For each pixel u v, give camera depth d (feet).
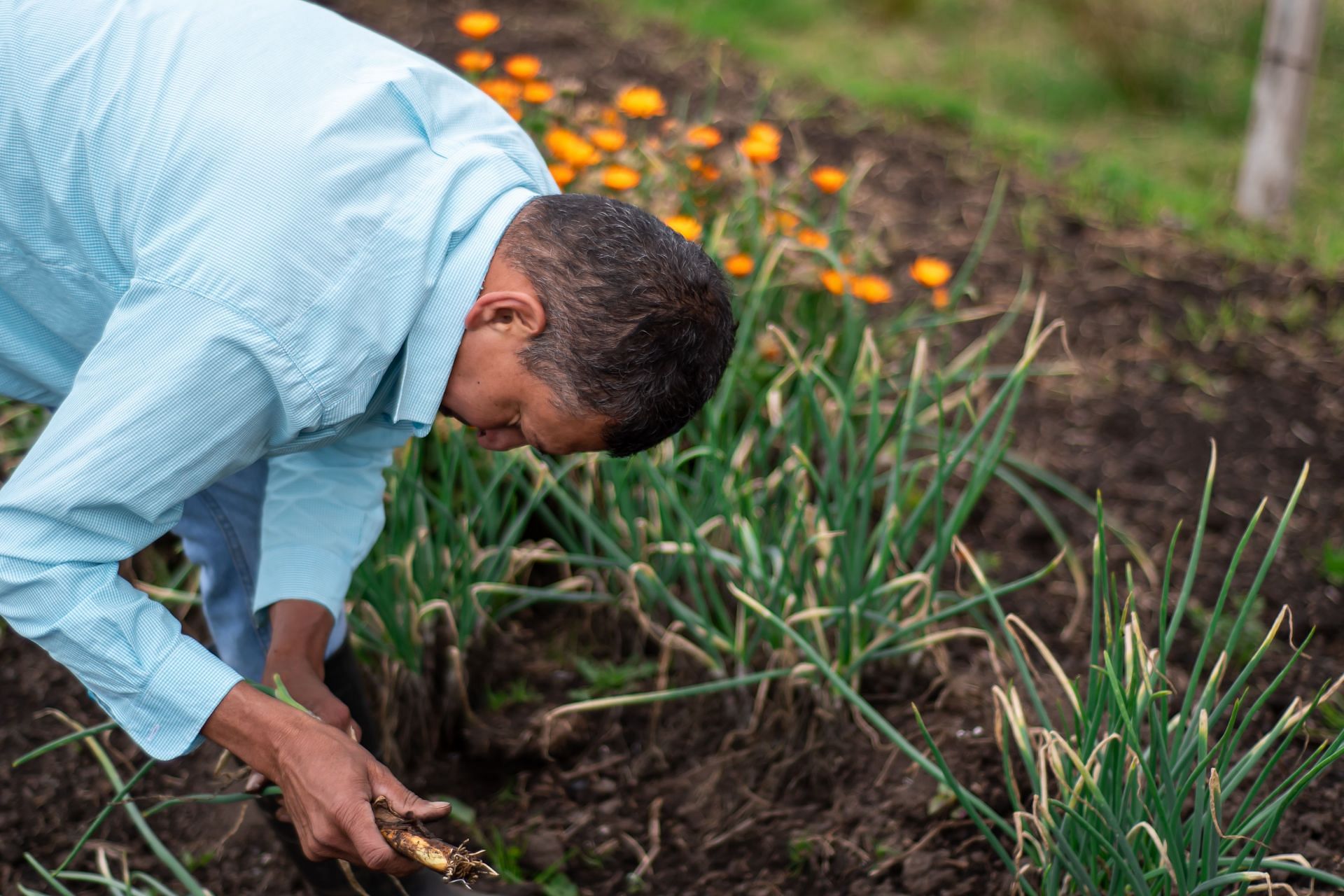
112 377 3.88
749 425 7.86
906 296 11.14
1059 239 12.48
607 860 6.64
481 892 6.29
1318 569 8.24
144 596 4.21
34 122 4.13
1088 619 7.91
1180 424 9.79
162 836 6.67
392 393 4.44
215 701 4.15
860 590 6.93
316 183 3.96
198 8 4.28
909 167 13.82
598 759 7.22
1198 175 15.89
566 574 8.23
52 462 3.88
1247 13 19.30
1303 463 9.32
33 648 7.77
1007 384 6.77
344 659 5.86
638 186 8.48
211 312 3.82
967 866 6.21
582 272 4.01
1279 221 13.55
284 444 4.30
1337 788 6.40
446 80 4.67
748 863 6.53
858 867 6.35
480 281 4.13
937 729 6.87
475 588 7.20
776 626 6.13
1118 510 8.89
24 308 4.62
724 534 7.83
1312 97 18.72
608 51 15.89
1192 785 6.18
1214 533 8.64
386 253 4.04
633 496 8.11
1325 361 10.56
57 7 4.24
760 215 8.60
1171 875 4.96
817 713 6.91
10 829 6.65
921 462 7.41
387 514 7.42
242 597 5.73
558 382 4.09
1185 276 11.87
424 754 7.19
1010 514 8.85
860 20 20.33
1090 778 4.87
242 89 4.07
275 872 6.52
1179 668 7.42
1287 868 5.07
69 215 4.21
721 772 6.98
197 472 4.04
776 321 9.05
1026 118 17.39
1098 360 10.56
